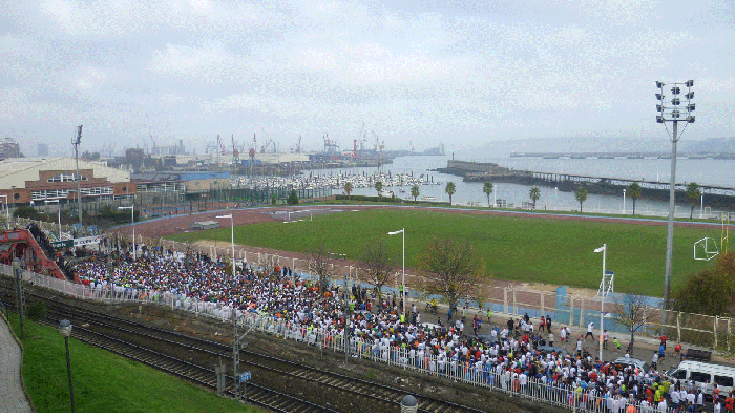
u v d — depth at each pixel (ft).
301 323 177.78
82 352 135.44
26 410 96.43
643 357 157.58
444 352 144.25
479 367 136.36
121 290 212.84
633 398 117.39
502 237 370.53
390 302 220.64
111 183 604.08
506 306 203.10
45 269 239.50
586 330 183.01
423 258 230.48
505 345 154.10
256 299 197.88
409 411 65.57
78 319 189.88
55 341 138.72
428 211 538.88
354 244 356.38
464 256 209.05
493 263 290.35
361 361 153.99
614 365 138.31
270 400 128.77
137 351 160.76
